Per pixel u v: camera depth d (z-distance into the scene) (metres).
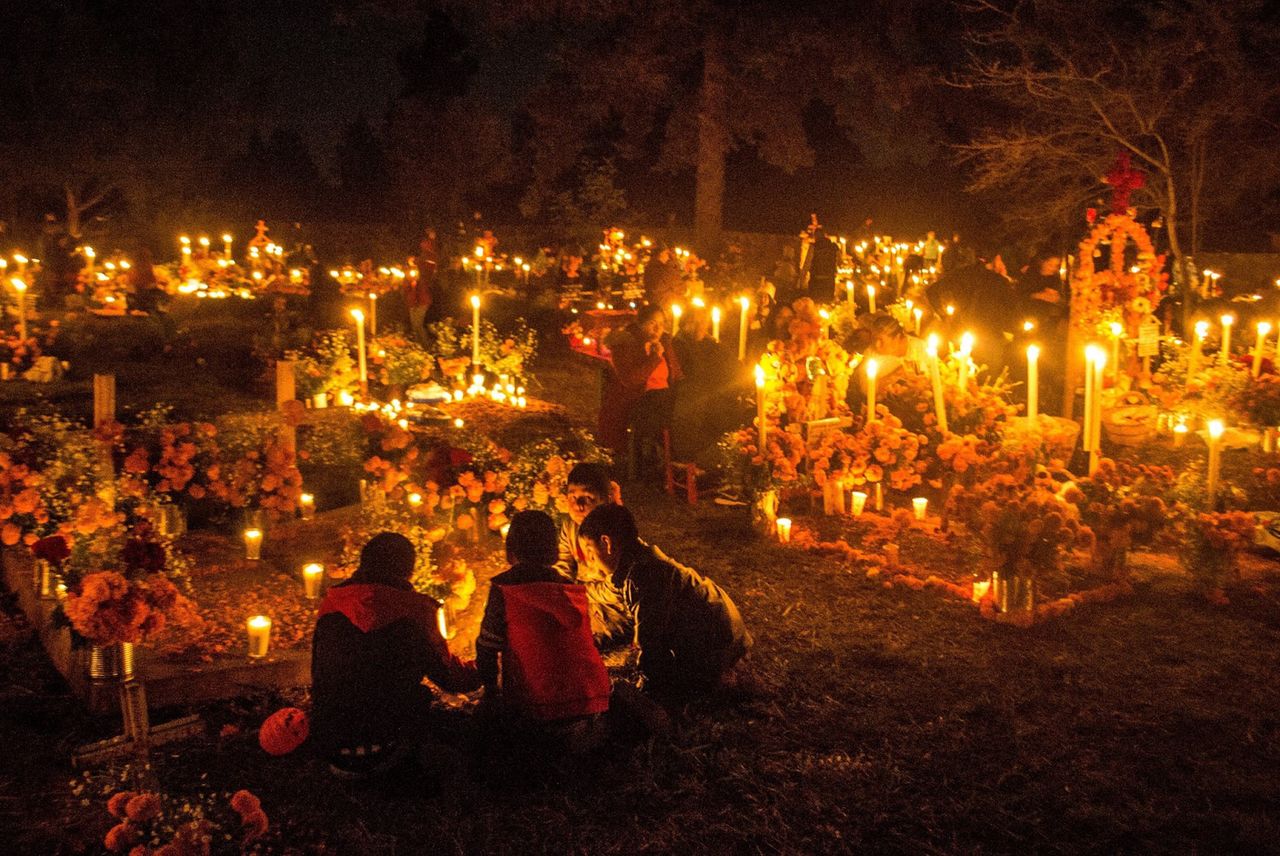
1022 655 6.11
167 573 6.62
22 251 33.34
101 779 4.84
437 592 6.39
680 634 5.59
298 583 6.88
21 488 6.47
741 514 8.74
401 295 19.23
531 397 13.63
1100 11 18.75
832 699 5.63
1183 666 5.96
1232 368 11.49
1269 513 8.03
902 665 6.02
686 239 34.59
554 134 30.17
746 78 28.45
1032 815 4.64
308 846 4.43
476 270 23.56
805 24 25.62
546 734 5.01
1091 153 19.19
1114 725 5.36
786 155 29.20
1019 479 7.85
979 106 24.58
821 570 7.44
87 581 5.01
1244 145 19.89
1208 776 4.91
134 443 7.66
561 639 5.00
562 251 23.52
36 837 4.48
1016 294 12.35
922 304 14.41
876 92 26.31
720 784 4.88
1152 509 7.02
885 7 25.33
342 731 4.72
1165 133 18.84
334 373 11.54
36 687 5.73
